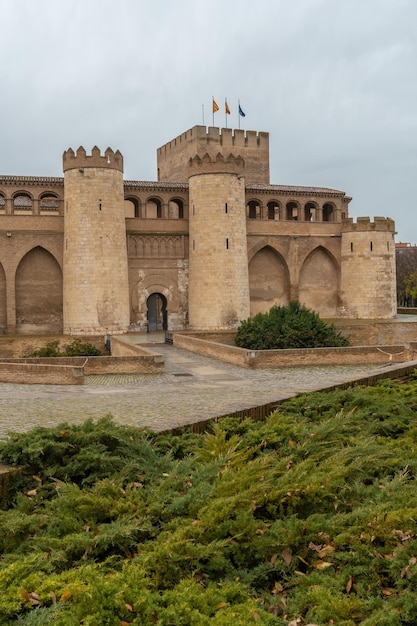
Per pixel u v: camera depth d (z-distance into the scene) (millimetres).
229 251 56281
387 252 65250
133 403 17844
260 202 65062
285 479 8945
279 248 64188
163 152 81250
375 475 10773
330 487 8961
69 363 31547
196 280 57219
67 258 53562
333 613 6484
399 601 6773
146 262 58594
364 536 7891
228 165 56219
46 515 8359
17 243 54375
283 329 42125
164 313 60625
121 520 7930
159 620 5852
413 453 11609
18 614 6012
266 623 6133
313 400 15922
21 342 49594
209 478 9258
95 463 9844
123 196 54625
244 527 7777
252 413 14656
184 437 12016
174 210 70125
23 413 15922
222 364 35344
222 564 7273
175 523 7898
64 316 54438
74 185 52750
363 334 53219
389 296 65250
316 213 67688
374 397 16234
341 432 12852
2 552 7777
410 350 35031
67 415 15555
